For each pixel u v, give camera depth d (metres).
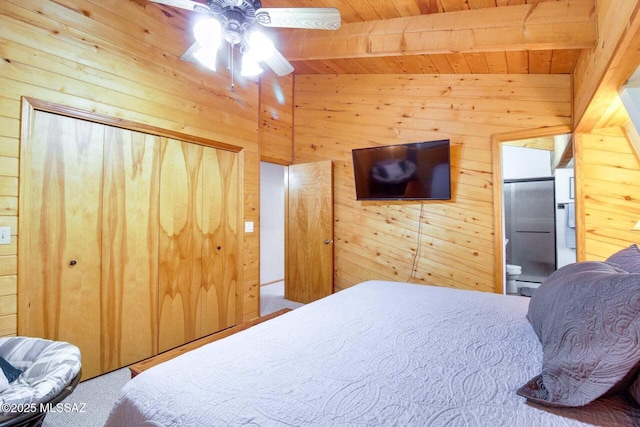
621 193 2.74
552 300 1.17
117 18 2.53
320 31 3.07
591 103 2.22
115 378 2.38
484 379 0.99
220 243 3.32
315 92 4.42
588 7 2.03
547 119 3.05
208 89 3.20
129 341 2.58
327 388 0.95
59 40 2.21
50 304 2.17
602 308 0.88
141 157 2.68
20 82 2.05
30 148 2.08
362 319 1.58
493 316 1.62
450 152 3.48
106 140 2.46
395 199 3.74
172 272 2.89
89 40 2.37
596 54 1.99
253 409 0.86
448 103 3.52
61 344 1.65
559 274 1.43
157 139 2.79
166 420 0.87
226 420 0.82
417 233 3.71
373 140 3.98
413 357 1.15
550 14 2.14
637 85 1.88
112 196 2.49
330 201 4.18
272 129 4.25
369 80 4.02
